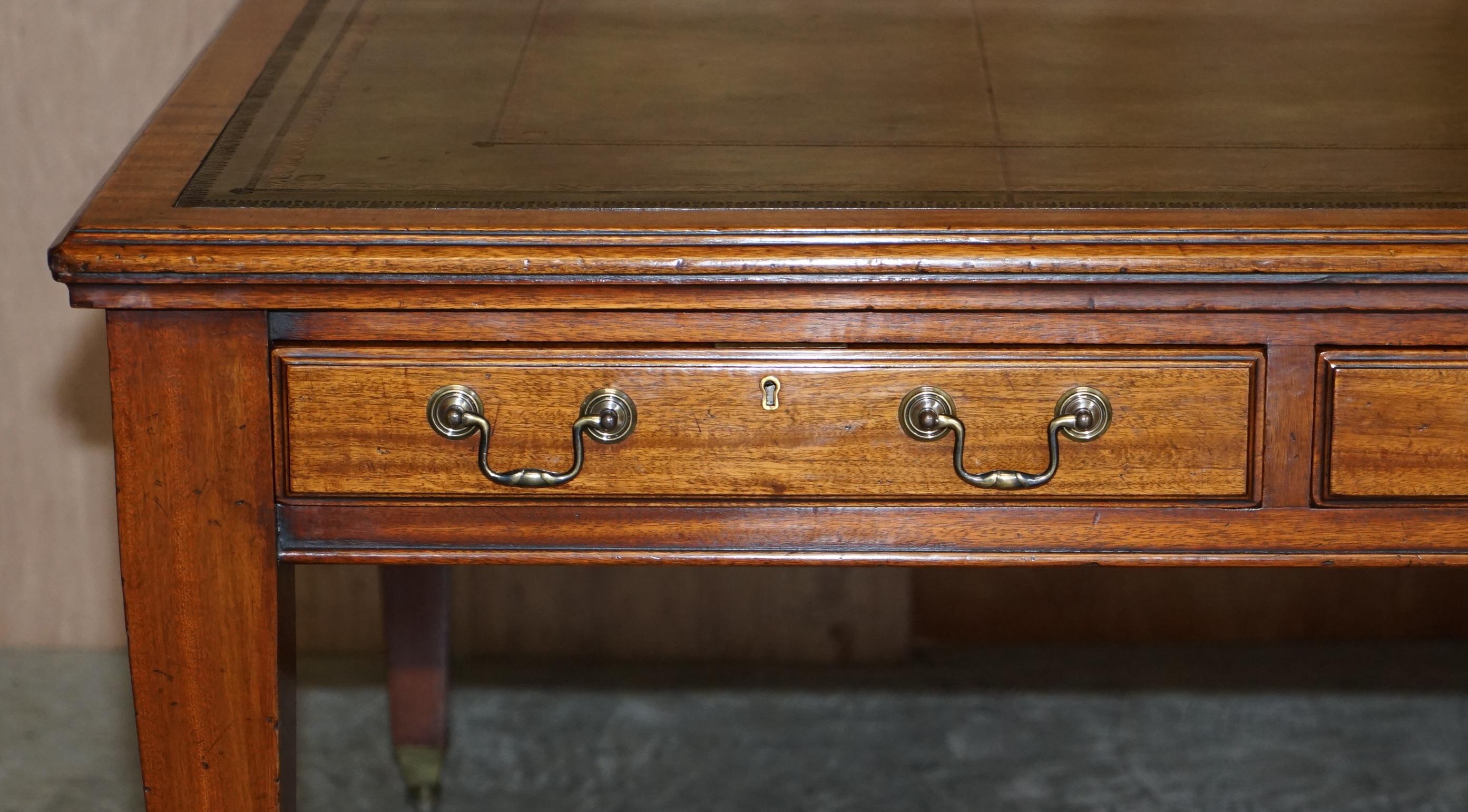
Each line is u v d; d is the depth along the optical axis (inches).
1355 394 42.8
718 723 83.8
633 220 42.8
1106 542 44.4
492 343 42.9
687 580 89.0
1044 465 43.4
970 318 42.6
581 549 44.6
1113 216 43.2
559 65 56.7
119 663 88.7
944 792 77.2
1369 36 59.7
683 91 54.4
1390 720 83.2
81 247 41.3
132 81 81.8
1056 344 42.9
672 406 43.1
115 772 78.7
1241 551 44.4
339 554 44.4
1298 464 43.6
